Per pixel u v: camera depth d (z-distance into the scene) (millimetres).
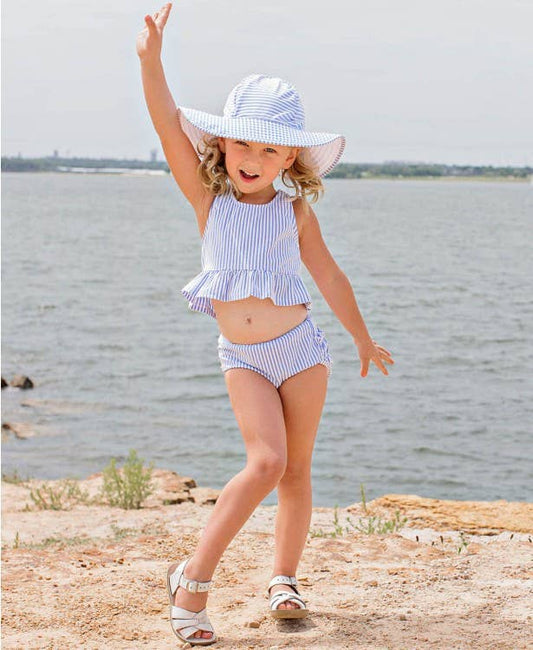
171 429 15344
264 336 3791
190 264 45562
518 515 5949
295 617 3857
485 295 32531
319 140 3854
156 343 23922
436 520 5895
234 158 3822
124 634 3791
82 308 30094
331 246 51938
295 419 3871
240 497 3631
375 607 4023
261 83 3938
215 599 4195
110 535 5723
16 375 18734
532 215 102625
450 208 122375
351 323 4176
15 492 7254
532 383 18969
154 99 3955
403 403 17031
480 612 3959
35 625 3885
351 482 12367
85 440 14586
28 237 61188
